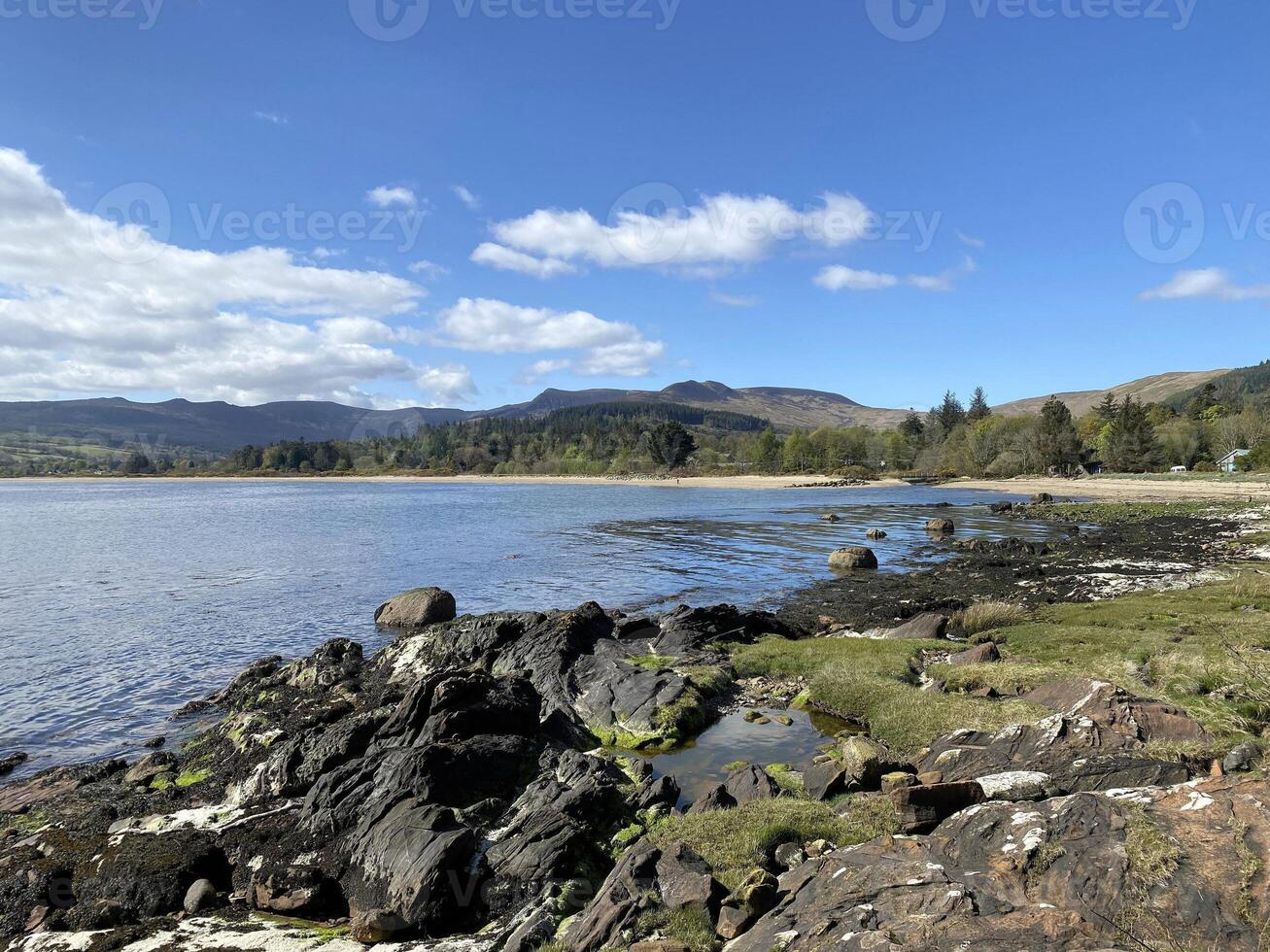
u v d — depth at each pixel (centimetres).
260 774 1351
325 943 889
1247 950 500
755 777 1195
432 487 15975
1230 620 1911
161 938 905
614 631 2366
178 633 2706
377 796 1167
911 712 1451
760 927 684
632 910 780
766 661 2028
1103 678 1480
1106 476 12106
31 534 6081
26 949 904
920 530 5891
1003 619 2336
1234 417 12431
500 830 1106
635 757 1409
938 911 594
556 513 8050
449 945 845
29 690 2078
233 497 12094
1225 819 615
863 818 977
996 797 884
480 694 1456
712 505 8994
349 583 3706
